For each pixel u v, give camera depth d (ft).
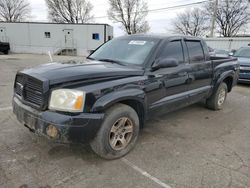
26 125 9.55
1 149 10.53
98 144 9.43
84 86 8.86
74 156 10.20
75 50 100.12
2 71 36.17
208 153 11.07
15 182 8.29
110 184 8.44
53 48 100.22
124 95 9.69
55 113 8.51
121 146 10.30
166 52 12.43
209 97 17.65
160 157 10.51
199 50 15.29
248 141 12.64
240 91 26.50
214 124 15.12
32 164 9.46
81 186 8.26
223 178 9.05
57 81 8.64
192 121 15.52
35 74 9.12
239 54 32.22
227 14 147.64
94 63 11.23
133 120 10.49
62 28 98.48
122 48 13.06
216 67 16.75
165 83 12.08
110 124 9.48
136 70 10.77
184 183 8.68
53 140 8.63
